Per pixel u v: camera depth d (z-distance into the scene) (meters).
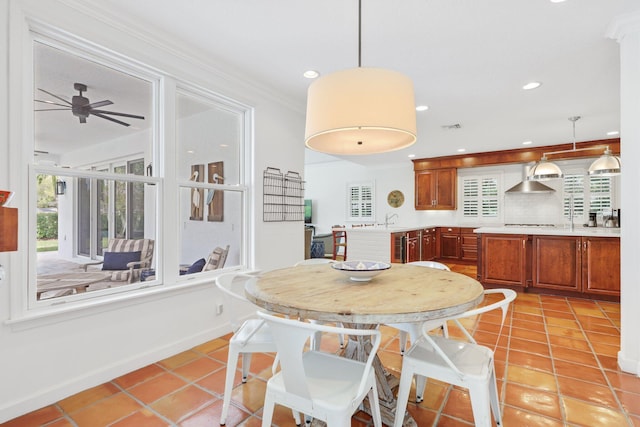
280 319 1.23
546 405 1.94
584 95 3.60
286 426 1.76
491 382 1.70
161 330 2.53
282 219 3.66
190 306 2.75
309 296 1.55
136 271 2.59
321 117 1.62
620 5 2.07
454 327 3.27
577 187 6.43
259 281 1.89
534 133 5.26
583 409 1.90
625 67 2.25
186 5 2.09
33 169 1.94
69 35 2.01
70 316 2.03
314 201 9.75
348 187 9.15
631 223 2.28
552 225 6.59
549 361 2.51
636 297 2.29
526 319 3.52
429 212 7.92
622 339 2.37
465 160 7.05
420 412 1.88
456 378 1.48
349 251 5.82
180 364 2.45
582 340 2.93
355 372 1.47
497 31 2.36
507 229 4.86
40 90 2.09
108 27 2.16
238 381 2.21
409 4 2.05
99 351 2.17
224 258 3.32
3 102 1.76
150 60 2.40
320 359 1.59
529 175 5.00
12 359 1.81
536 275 4.60
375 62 2.84
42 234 2.06
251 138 3.33
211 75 2.86
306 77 3.16
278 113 3.62
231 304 1.96
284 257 3.70
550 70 3.00
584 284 4.30
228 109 3.26
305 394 1.29
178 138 3.07
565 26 2.29
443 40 2.48
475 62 2.84
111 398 2.00
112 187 2.51
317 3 2.06
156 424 1.77
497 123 4.67
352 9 2.12
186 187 2.80
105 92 2.42
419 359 1.59
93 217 2.37
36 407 1.88
